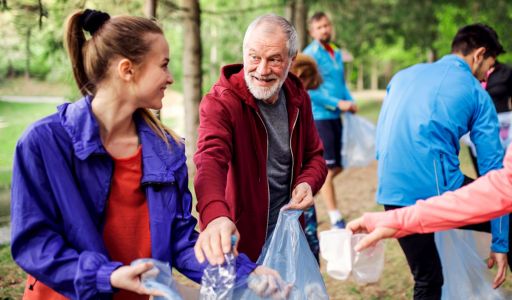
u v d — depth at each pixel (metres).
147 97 1.92
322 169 2.93
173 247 1.99
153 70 1.91
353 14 11.56
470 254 3.15
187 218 2.02
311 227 3.84
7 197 5.61
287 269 2.31
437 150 2.99
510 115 5.02
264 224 2.78
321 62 5.63
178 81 25.67
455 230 3.13
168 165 1.99
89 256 1.75
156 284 1.71
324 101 5.42
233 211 2.74
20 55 4.57
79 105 1.89
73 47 1.95
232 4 12.20
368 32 12.73
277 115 2.77
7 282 3.81
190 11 6.64
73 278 1.73
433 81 3.07
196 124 6.80
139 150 1.98
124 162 1.95
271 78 2.60
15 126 9.70
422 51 14.62
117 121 1.93
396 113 3.12
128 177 1.95
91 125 1.87
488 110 3.02
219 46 11.74
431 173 3.00
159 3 5.53
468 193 1.93
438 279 3.10
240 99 2.65
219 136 2.52
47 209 1.83
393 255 4.86
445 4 11.52
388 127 3.15
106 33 1.88
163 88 1.95
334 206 5.48
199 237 1.97
